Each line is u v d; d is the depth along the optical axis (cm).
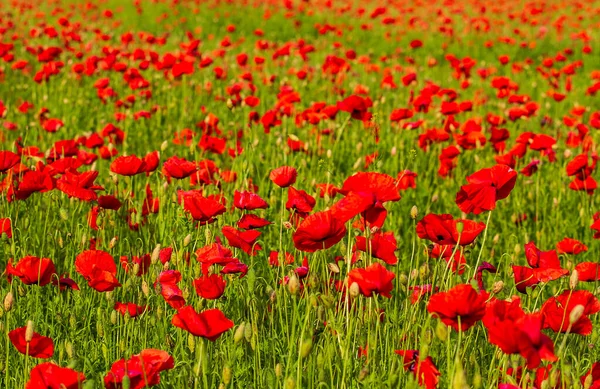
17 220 402
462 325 217
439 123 752
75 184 335
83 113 772
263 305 306
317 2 2188
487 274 411
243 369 265
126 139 631
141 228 406
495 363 276
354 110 499
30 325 218
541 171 592
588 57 1414
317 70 1007
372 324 282
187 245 319
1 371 266
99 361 280
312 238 246
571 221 517
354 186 247
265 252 378
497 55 1457
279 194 488
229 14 1864
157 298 300
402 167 562
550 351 196
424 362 226
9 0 2028
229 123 658
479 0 2216
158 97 830
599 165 588
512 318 211
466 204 259
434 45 1550
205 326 214
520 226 497
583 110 694
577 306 213
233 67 1089
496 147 578
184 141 621
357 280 239
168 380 264
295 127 667
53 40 1286
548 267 283
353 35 1645
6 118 739
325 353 249
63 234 389
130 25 1753
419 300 282
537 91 1066
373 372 242
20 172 405
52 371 196
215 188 432
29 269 267
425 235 264
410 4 2216
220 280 257
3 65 1025
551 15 1977
